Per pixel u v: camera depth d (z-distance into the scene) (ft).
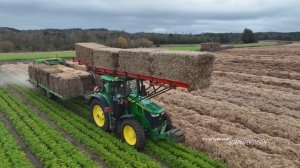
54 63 71.41
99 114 45.34
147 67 39.32
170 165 36.01
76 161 35.60
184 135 41.65
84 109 55.57
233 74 94.22
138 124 38.40
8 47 244.42
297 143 42.70
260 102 61.82
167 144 40.37
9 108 54.85
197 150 40.16
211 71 36.73
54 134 42.83
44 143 40.57
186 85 35.14
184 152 38.63
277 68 107.55
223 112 53.83
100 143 40.68
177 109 55.57
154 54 38.06
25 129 44.16
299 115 53.93
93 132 43.47
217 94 68.64
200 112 55.62
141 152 39.11
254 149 39.40
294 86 77.87
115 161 35.40
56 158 35.55
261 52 173.06
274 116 52.75
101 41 283.59
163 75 37.47
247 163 35.81
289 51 175.83
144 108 39.34
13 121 48.16
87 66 57.11
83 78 54.65
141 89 42.29
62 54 174.70
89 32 306.14
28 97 63.05
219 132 45.96
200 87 35.55
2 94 66.49
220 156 38.29
